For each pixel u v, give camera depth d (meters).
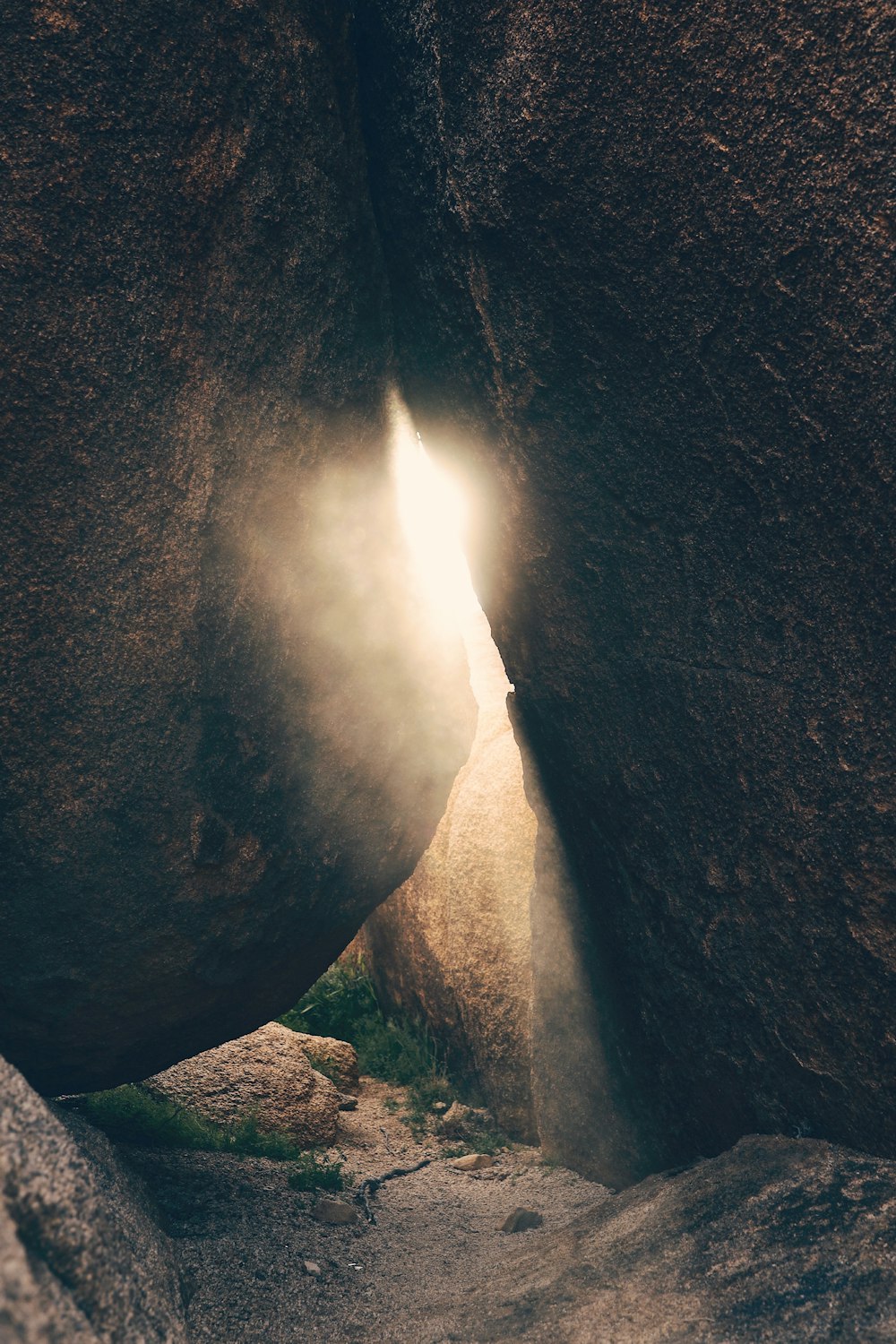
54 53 2.23
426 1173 4.58
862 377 2.15
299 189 2.79
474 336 2.94
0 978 2.68
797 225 2.15
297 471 2.96
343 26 2.80
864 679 2.34
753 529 2.50
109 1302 1.65
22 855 2.58
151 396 2.54
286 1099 4.69
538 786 3.93
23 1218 1.49
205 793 2.84
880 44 1.95
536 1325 2.38
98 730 2.61
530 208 2.57
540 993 4.45
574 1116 4.29
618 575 2.92
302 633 3.07
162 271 2.49
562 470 2.92
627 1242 2.63
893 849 2.32
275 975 3.39
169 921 2.86
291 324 2.86
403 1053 6.40
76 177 2.31
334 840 3.32
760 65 2.10
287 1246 3.15
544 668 3.39
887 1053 2.43
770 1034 2.77
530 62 2.41
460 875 5.90
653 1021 3.34
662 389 2.56
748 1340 2.03
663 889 3.11
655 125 2.29
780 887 2.64
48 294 2.34
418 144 2.80
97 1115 3.82
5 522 2.41
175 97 2.42
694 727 2.79
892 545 2.21
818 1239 2.28
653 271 2.44
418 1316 2.71
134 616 2.61
